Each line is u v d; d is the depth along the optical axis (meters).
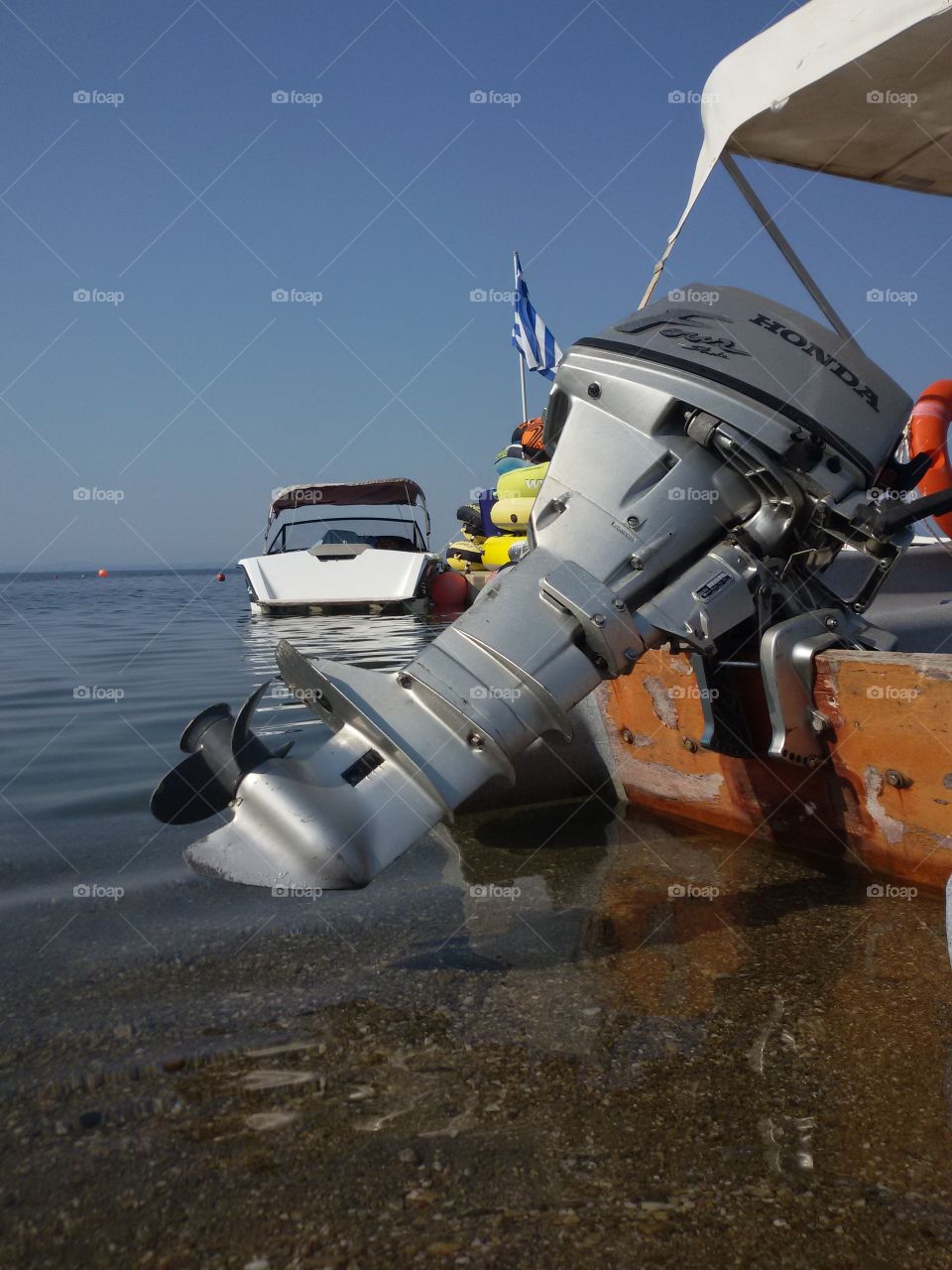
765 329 2.25
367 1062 1.45
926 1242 1.03
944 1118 1.27
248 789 1.79
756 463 2.11
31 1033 1.55
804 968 1.78
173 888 2.31
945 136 3.13
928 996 1.65
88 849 2.64
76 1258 1.03
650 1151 1.21
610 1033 1.54
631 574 2.07
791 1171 1.16
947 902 1.48
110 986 1.74
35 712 5.09
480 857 2.60
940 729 1.99
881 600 4.58
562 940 1.96
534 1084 1.37
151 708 5.11
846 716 2.19
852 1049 1.47
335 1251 1.03
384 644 8.75
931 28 2.39
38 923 2.08
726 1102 1.32
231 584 41.66
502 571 2.14
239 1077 1.40
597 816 3.01
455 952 1.91
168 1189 1.14
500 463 12.59
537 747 3.14
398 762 1.84
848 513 2.12
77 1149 1.22
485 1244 1.04
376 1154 1.21
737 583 2.13
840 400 2.17
